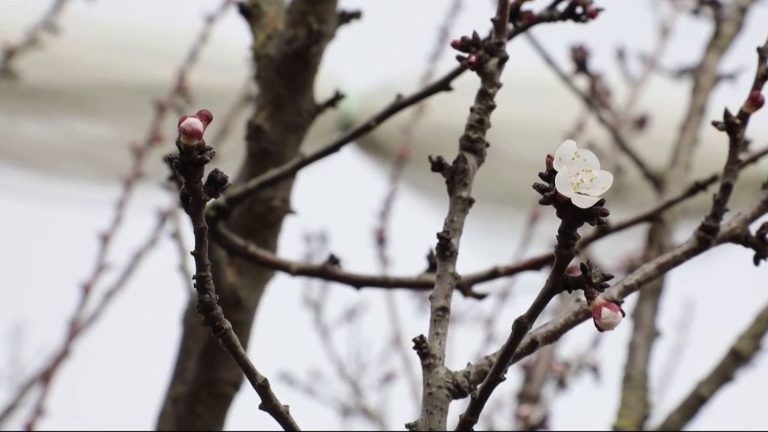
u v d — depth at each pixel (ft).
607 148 8.84
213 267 6.16
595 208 4.61
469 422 4.81
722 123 5.16
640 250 8.39
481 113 5.10
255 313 6.30
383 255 8.23
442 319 4.93
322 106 6.27
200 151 4.64
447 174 5.07
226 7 7.79
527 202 8.59
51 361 6.97
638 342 6.73
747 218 5.20
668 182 7.21
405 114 8.34
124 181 7.47
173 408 6.32
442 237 4.99
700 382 6.41
